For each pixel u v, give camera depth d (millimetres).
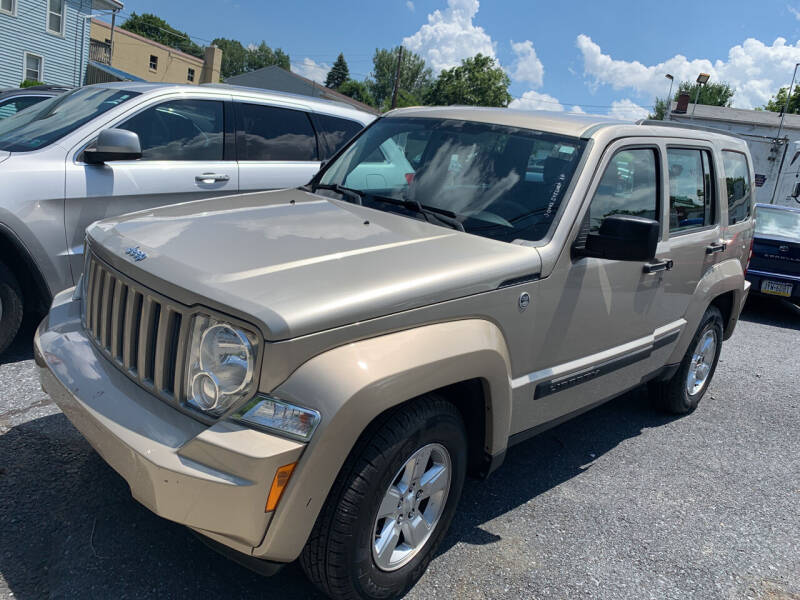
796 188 15750
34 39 27312
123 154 4633
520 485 3770
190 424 2170
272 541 2137
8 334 4316
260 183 5777
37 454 3348
